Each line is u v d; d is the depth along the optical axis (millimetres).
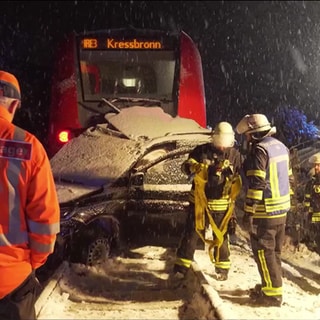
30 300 3584
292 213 10062
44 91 13914
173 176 7848
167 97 10977
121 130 8477
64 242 6945
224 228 6555
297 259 9062
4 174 3396
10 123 3514
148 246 8141
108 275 6980
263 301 6105
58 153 8312
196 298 5891
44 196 3416
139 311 5766
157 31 11250
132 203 7629
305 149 14086
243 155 7438
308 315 5930
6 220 3426
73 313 5574
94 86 10922
